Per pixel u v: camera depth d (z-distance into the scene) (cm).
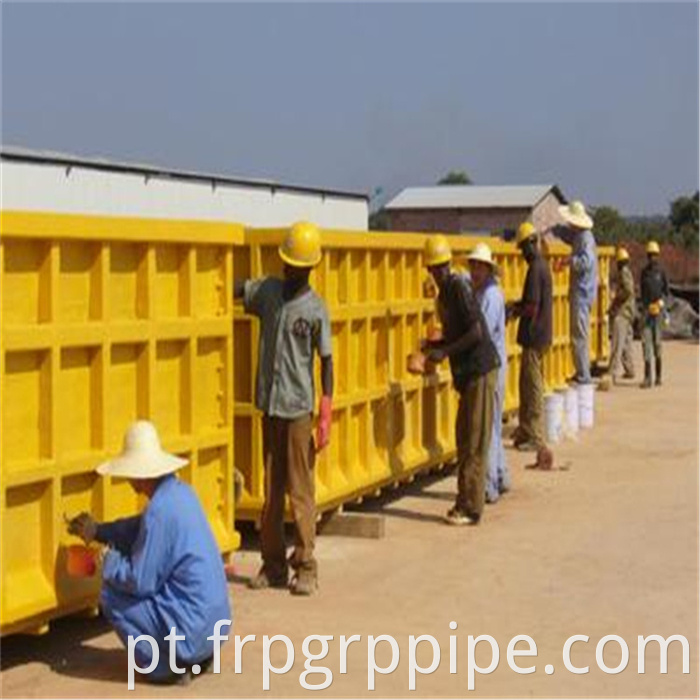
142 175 2555
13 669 854
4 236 807
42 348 841
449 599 1034
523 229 1669
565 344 2245
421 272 1447
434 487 1502
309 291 1048
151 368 941
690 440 1889
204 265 1011
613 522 1323
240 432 1173
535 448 1745
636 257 4950
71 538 870
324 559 1162
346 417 1274
